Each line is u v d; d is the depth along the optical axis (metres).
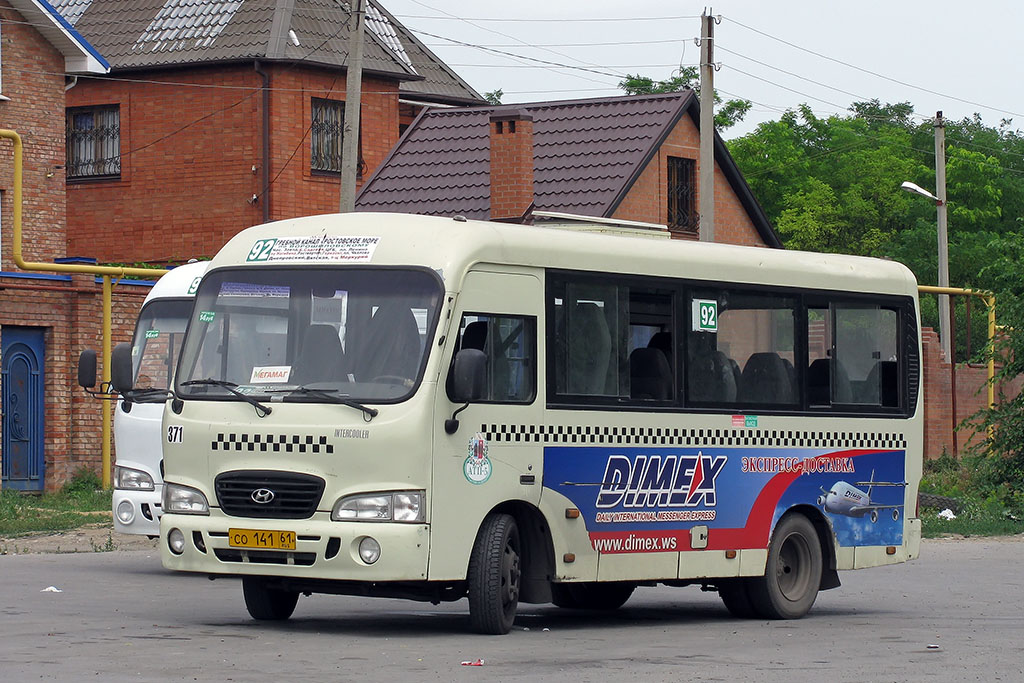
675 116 48.19
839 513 21.34
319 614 19.77
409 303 16.89
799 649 16.81
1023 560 29.88
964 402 55.25
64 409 37.31
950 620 20.25
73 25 57.53
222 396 17.06
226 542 16.78
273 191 53.97
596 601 21.72
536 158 48.31
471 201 47.53
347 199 38.84
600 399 18.47
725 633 18.50
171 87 55.41
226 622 18.20
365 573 16.31
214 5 56.44
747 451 20.16
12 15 43.75
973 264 79.81
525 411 17.59
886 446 22.02
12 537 29.50
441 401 16.69
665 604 22.75
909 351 22.48
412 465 16.42
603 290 18.66
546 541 17.92
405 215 17.58
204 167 54.88
